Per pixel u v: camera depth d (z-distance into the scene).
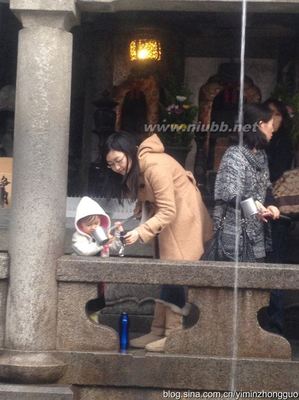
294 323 9.35
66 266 7.65
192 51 11.40
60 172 7.69
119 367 7.62
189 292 7.65
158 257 8.16
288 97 10.41
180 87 10.73
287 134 9.80
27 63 7.65
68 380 7.63
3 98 10.88
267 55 11.32
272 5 7.75
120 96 11.02
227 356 7.64
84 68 11.20
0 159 9.86
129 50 11.10
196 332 7.67
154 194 7.77
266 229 8.36
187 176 8.05
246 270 7.58
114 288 9.31
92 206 7.96
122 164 7.81
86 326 7.71
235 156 7.91
